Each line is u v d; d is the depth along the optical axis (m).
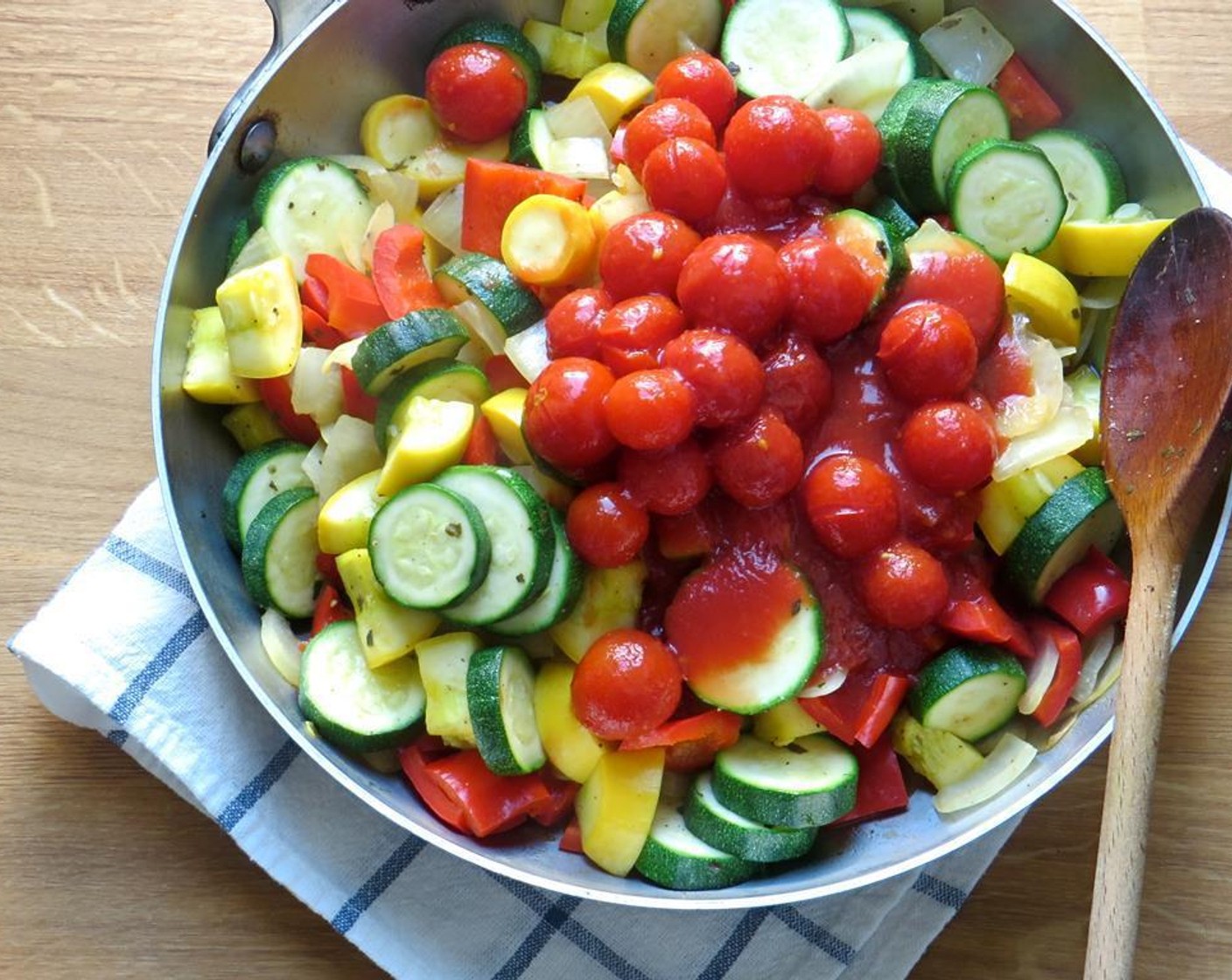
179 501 0.39
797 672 0.37
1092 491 0.37
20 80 0.47
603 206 0.40
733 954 0.41
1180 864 0.41
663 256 0.37
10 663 0.44
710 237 0.37
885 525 0.36
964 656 0.37
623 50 0.43
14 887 0.42
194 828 0.43
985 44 0.42
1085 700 0.38
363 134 0.44
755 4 0.42
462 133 0.43
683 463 0.36
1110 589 0.38
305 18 0.43
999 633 0.37
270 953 0.42
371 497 0.39
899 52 0.41
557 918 0.41
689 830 0.38
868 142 0.39
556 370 0.36
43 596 0.44
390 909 0.41
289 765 0.42
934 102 0.40
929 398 0.37
